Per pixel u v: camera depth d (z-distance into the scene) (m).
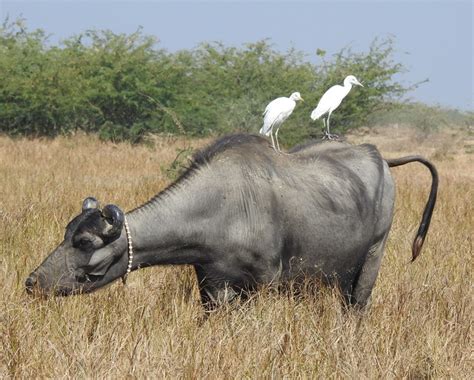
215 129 117.69
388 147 171.62
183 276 29.42
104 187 55.59
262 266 26.02
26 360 22.20
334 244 27.50
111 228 24.14
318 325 25.62
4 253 33.25
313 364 23.14
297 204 26.66
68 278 24.17
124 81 122.62
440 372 23.86
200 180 25.66
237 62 130.00
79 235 24.11
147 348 22.62
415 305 28.11
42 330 23.92
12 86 121.38
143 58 126.62
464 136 188.88
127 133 122.12
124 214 24.69
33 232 36.91
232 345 23.14
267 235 25.92
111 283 24.91
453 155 147.25
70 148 99.12
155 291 28.44
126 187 55.56
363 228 28.45
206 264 25.91
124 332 24.08
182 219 25.28
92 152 92.75
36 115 123.50
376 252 29.73
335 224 27.39
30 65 129.25
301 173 27.44
